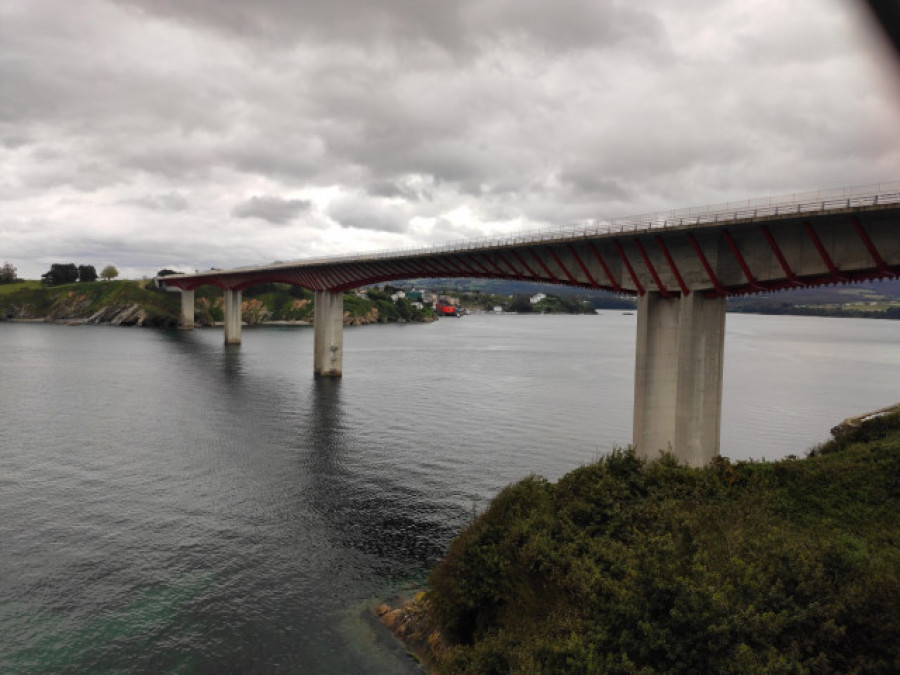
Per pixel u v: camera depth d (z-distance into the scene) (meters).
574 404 85.44
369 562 35.94
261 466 53.66
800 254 38.03
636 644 16.28
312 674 26.06
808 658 15.18
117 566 34.75
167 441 61.69
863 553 22.23
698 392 44.00
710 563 19.14
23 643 27.53
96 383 98.00
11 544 37.03
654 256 46.47
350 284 105.69
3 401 81.88
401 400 87.69
